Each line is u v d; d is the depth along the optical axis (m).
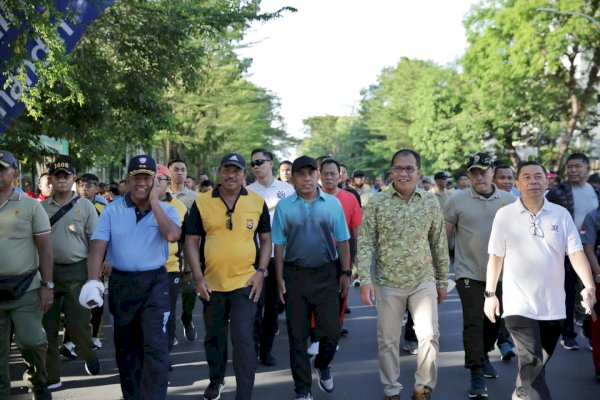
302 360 5.55
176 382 6.36
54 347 6.18
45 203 6.36
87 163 15.30
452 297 11.17
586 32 28.47
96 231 4.96
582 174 7.48
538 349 4.75
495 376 6.29
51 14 7.57
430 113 38.88
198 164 36.81
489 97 33.31
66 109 11.70
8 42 7.18
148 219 4.96
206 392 5.70
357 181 14.45
